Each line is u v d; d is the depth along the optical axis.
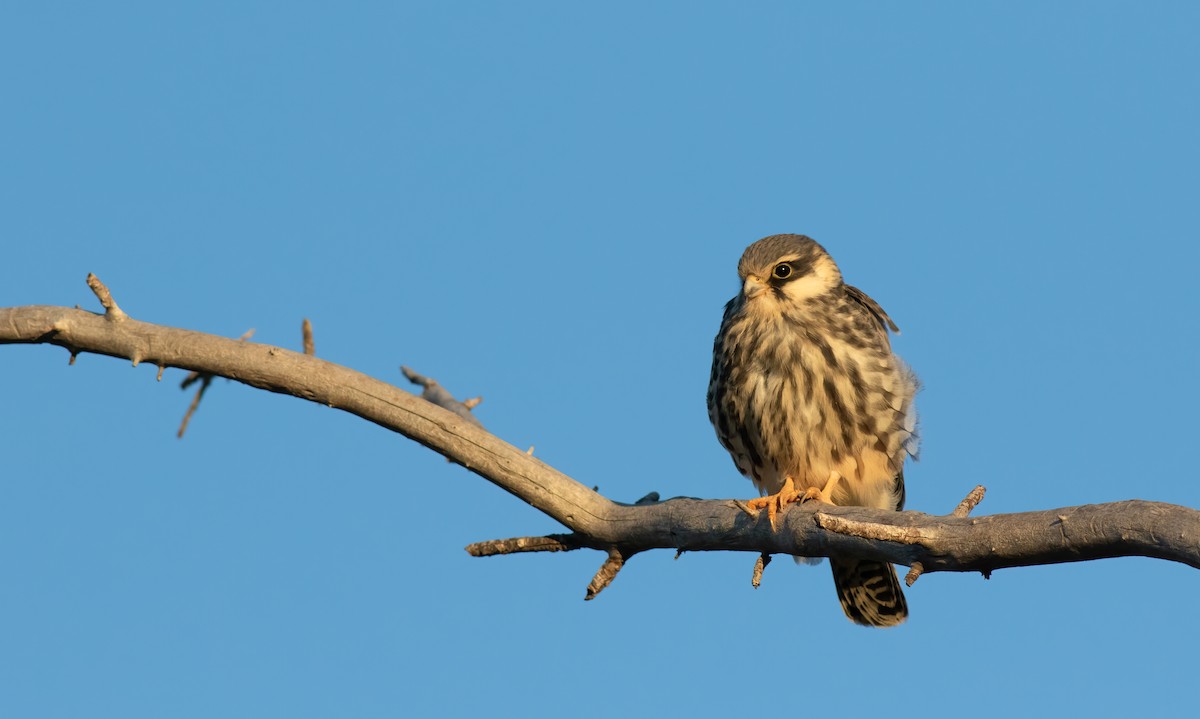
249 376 11.11
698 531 10.50
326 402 11.09
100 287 11.14
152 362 11.33
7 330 11.38
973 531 8.53
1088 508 8.02
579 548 11.08
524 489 10.83
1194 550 7.41
